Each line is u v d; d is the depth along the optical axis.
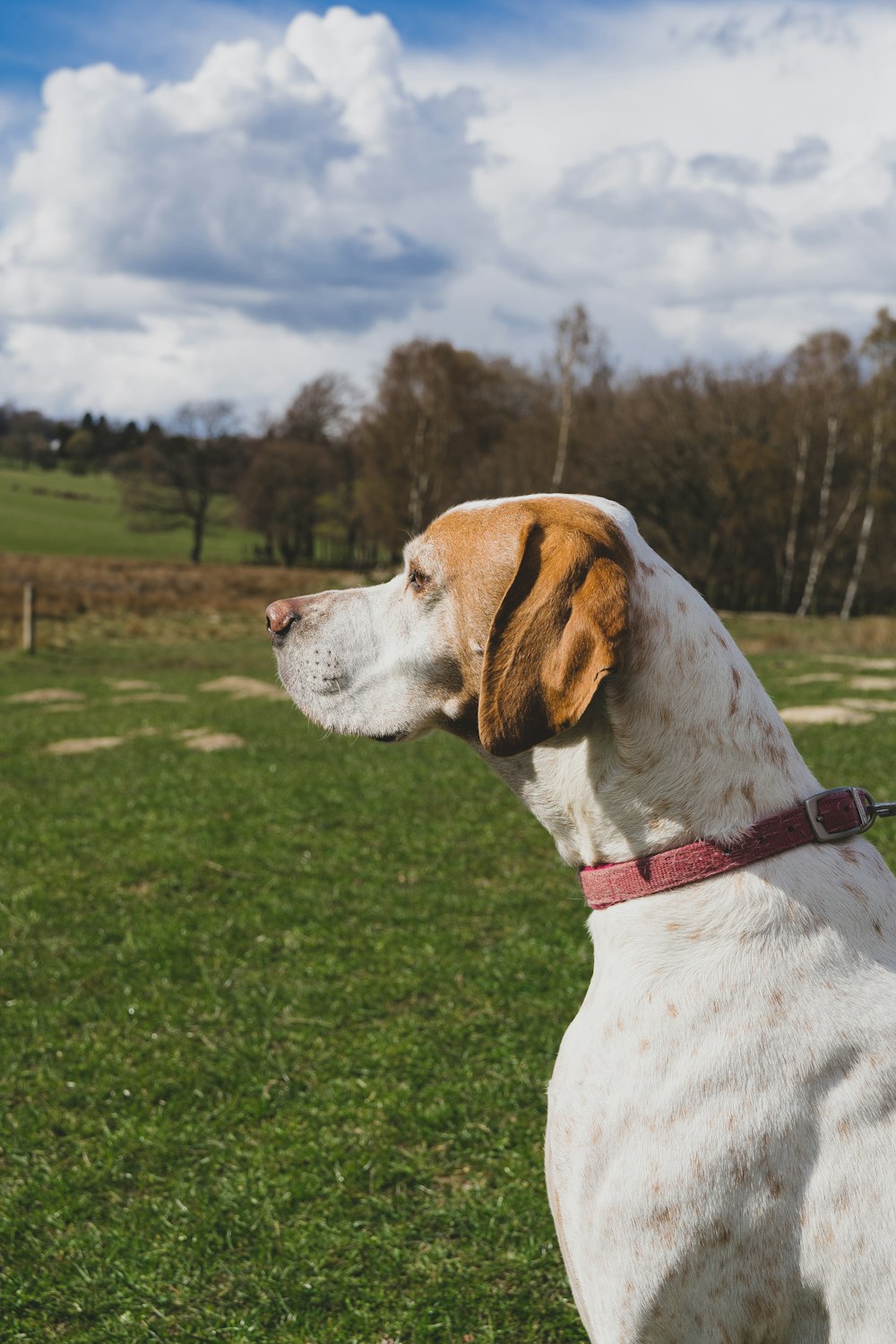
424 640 2.24
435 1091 4.24
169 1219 3.57
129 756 11.63
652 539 45.97
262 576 49.12
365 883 6.95
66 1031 4.99
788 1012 1.77
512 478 43.53
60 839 8.20
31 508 88.75
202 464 67.62
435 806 8.91
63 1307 3.18
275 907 6.52
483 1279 3.20
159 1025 5.01
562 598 1.86
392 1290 3.19
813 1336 1.69
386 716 2.30
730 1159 1.70
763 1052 1.74
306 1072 4.51
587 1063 1.86
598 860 2.04
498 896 6.57
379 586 2.44
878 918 1.88
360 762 10.79
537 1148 3.84
